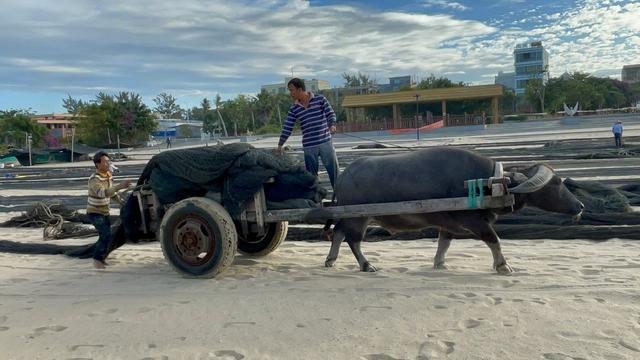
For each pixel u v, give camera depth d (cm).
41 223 1313
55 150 5278
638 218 950
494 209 660
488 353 431
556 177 669
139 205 779
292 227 1043
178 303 600
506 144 3588
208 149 727
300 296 602
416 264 748
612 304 527
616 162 2156
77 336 514
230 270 752
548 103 8950
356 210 675
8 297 672
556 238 896
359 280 660
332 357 439
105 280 741
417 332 480
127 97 7856
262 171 700
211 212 688
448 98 6419
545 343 443
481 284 617
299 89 762
